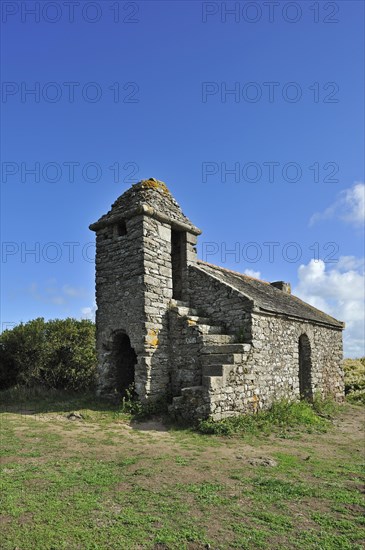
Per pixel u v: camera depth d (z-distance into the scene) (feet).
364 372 74.90
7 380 58.95
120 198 44.39
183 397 34.22
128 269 40.98
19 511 16.40
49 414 36.73
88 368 58.65
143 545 14.16
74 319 65.72
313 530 15.49
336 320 64.44
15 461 23.11
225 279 49.01
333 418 44.52
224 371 34.27
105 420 34.53
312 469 23.29
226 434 30.86
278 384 42.98
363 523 16.21
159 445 27.35
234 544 14.34
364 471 23.43
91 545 14.07
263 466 23.21
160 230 42.42
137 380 38.32
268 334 42.32
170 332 40.83
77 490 18.80
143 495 18.34
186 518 16.17
